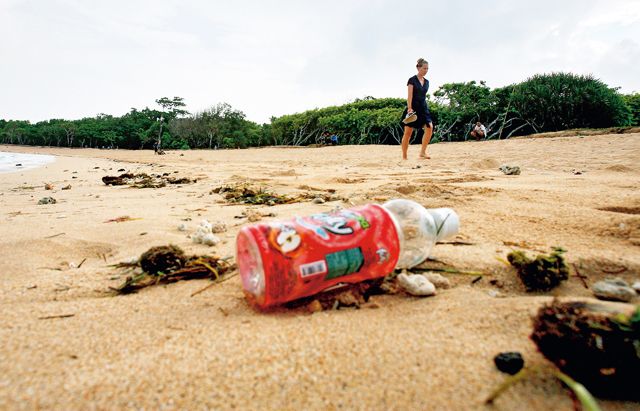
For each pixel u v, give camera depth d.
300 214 3.07
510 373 1.05
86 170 11.48
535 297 1.47
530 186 3.69
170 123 50.03
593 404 0.82
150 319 1.40
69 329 1.32
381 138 26.48
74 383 1.03
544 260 1.62
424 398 0.97
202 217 3.12
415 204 1.82
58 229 2.78
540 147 9.51
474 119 21.52
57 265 2.09
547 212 2.65
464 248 2.07
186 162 14.00
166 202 4.08
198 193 4.75
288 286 1.37
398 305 1.49
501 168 5.26
